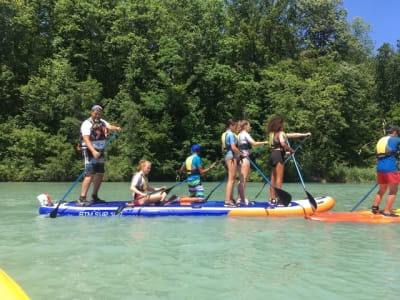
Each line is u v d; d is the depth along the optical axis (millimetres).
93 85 29172
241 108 32062
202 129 30703
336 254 4840
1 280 2420
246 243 5395
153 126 29531
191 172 9172
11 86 30047
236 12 38250
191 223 6988
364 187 20906
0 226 6656
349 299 3410
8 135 27719
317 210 8250
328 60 36594
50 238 5676
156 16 32625
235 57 34938
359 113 34125
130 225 6758
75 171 26406
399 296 3480
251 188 18078
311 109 30906
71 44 31547
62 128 28047
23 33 30094
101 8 32062
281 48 38562
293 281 3846
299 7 43406
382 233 6164
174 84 31375
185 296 3473
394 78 41594
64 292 3559
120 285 3730
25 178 26312
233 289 3639
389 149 7586
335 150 32438
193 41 31844
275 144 8297
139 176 8555
